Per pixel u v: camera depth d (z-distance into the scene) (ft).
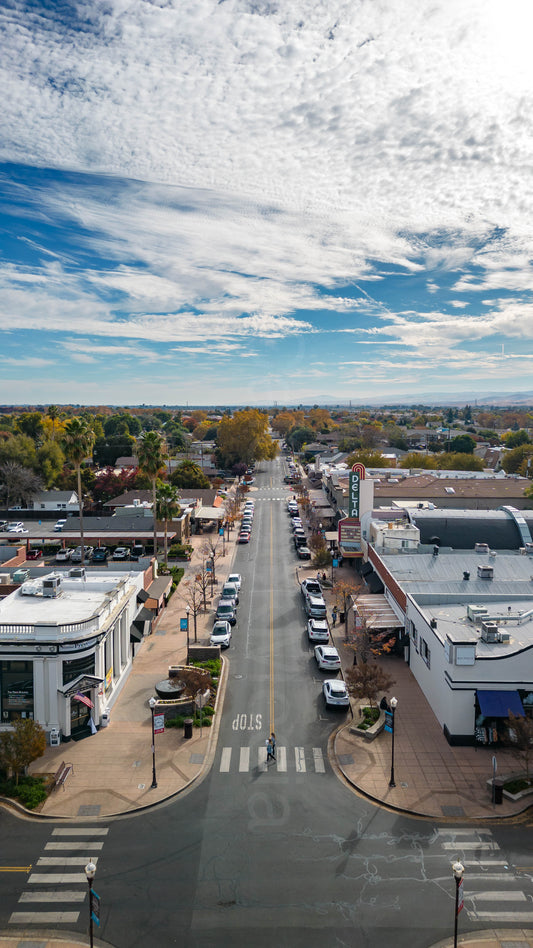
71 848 86.63
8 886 79.56
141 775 104.83
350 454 529.04
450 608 147.84
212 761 109.50
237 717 126.11
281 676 146.61
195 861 83.97
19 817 93.76
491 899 77.36
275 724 123.24
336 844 87.45
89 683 117.80
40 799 97.04
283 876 81.00
